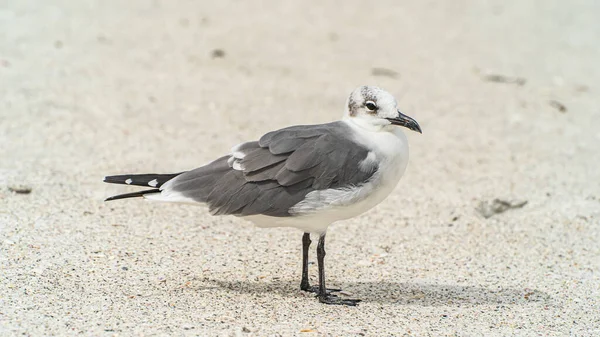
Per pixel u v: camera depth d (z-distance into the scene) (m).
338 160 10.19
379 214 14.11
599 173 16.20
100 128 16.94
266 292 10.74
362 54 23.98
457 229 13.62
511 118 19.44
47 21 23.64
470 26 27.78
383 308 10.41
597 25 28.30
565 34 27.28
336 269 11.82
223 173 10.45
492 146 17.70
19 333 8.95
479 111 19.91
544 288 11.34
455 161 16.81
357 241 12.94
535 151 17.45
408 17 28.45
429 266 12.08
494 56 24.59
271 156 10.30
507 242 13.14
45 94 18.14
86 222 12.64
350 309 10.31
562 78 22.81
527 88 21.81
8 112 16.88
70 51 21.30
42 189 13.70
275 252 12.27
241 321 9.66
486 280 11.60
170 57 22.02
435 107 20.08
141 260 11.47
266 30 25.48
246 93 20.05
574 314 10.46
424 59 23.97
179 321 9.52
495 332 9.77
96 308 9.75
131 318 9.52
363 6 29.52
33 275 10.56
